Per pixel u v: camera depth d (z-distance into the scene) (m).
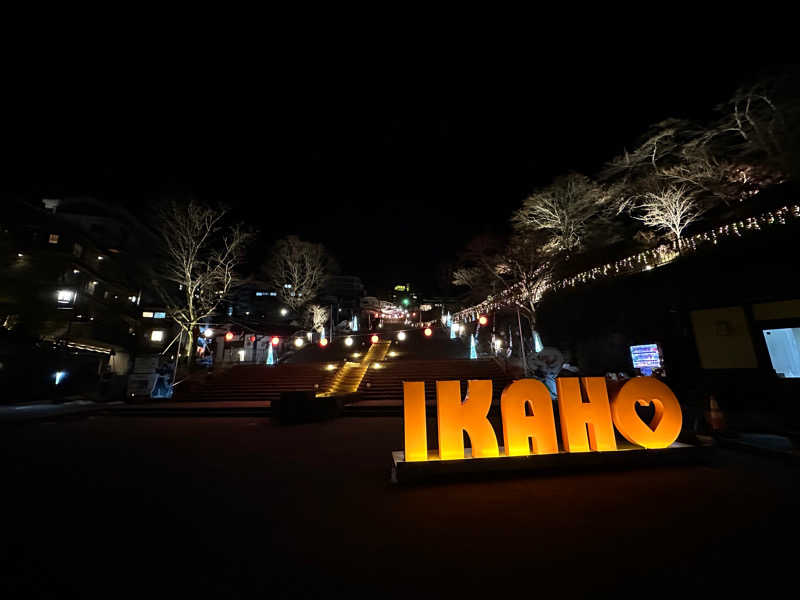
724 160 19.92
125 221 33.19
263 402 16.23
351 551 3.44
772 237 11.97
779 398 10.95
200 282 24.33
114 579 2.98
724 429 8.02
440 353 24.83
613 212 25.30
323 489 5.32
